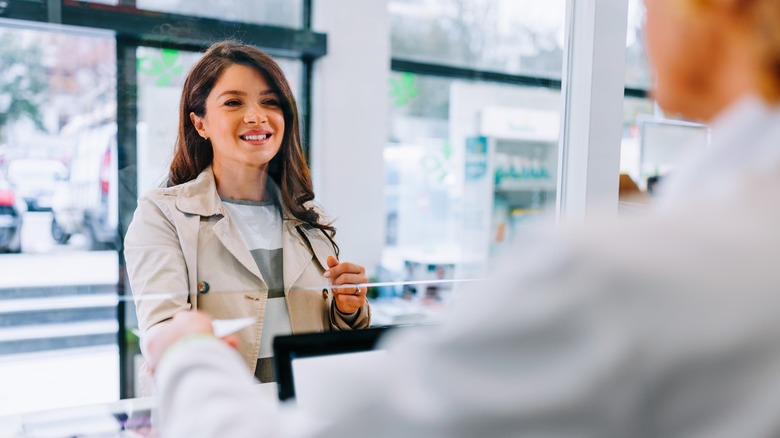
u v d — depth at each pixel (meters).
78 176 1.64
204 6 2.13
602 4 1.06
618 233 0.30
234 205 1.00
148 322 0.74
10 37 1.80
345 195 3.34
